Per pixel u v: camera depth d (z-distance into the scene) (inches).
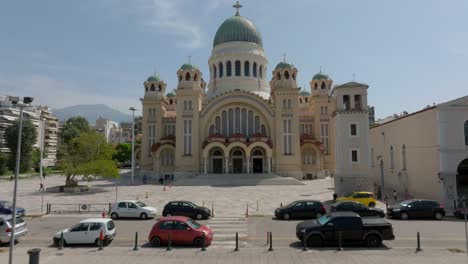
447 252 741.9
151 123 3240.7
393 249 773.9
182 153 2839.6
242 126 2967.5
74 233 828.6
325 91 3235.7
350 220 804.6
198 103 2903.5
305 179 2918.3
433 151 1492.4
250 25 3437.5
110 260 689.0
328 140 3152.1
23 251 783.7
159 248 799.7
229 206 1473.9
